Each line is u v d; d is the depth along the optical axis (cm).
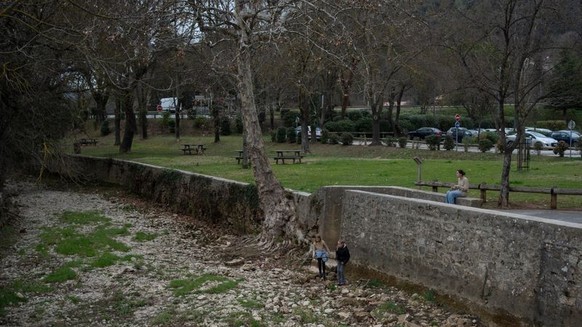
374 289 1580
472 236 1348
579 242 1103
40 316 1341
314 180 2858
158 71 4703
